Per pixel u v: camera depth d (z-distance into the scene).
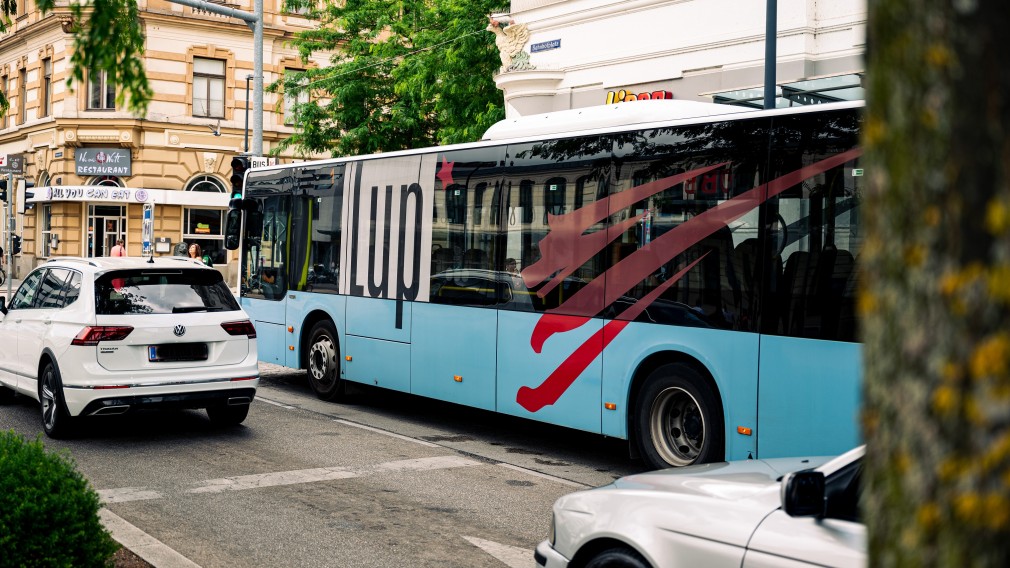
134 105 5.07
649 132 8.32
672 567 3.72
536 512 7.22
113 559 5.50
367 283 11.77
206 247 40.41
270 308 13.79
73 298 9.59
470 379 10.13
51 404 9.74
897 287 1.59
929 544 1.54
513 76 20.28
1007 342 1.47
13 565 4.41
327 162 12.71
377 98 28.42
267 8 40.75
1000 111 1.50
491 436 10.55
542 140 9.41
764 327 7.28
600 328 8.66
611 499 4.16
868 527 1.67
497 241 9.84
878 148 1.63
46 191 39.03
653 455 8.18
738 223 7.52
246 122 38.78
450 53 23.59
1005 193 1.49
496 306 9.81
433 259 10.71
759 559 3.45
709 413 7.76
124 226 39.28
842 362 6.77
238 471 8.41
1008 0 1.51
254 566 5.81
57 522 4.59
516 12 20.98
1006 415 1.47
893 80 1.59
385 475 8.38
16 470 4.73
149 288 9.58
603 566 4.07
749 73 16.42
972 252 1.50
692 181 7.91
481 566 5.88
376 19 28.78
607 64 18.94
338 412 11.82
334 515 7.01
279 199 13.70
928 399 1.54
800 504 3.35
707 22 17.12
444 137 24.05
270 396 13.05
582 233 8.90
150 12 38.31
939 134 1.53
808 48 15.48
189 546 6.20
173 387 9.38
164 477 8.15
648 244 8.26
